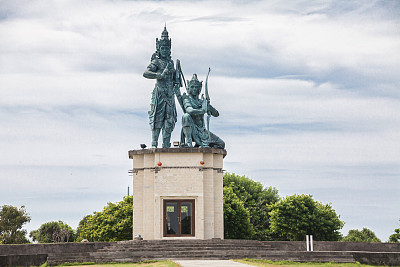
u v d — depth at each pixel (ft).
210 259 138.92
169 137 186.09
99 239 260.62
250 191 320.29
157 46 188.34
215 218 177.47
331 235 261.24
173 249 147.02
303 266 130.21
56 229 349.20
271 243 170.71
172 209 174.09
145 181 177.58
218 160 180.75
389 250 172.45
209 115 187.52
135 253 140.77
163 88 185.88
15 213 314.76
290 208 261.03
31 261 142.10
